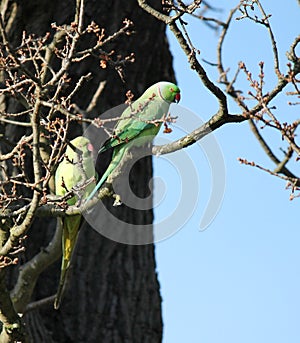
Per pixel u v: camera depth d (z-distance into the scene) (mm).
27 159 13516
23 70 8391
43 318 14297
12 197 9133
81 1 8477
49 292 14430
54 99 8555
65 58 8648
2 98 13273
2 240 9750
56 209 9695
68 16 14273
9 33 13711
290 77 8133
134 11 15023
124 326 14523
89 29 8695
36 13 14016
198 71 8484
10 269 12883
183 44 8695
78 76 14445
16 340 10047
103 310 14492
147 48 15359
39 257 11617
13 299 11742
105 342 14320
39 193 8703
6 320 9961
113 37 8820
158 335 14945
